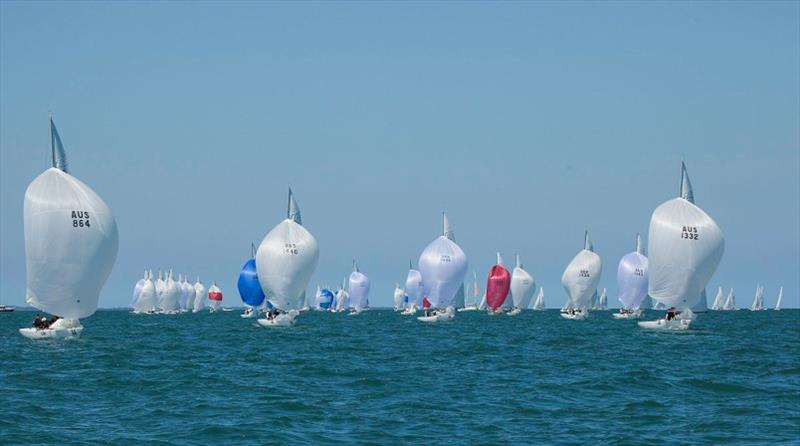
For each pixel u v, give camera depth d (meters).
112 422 94.44
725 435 89.44
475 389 123.00
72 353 176.25
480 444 84.62
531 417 99.75
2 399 110.69
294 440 85.44
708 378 137.62
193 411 101.69
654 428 93.19
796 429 92.56
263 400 110.44
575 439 87.19
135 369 146.75
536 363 164.62
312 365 156.75
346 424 94.44
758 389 124.50
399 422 95.88
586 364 162.50
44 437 85.94
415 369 150.88
